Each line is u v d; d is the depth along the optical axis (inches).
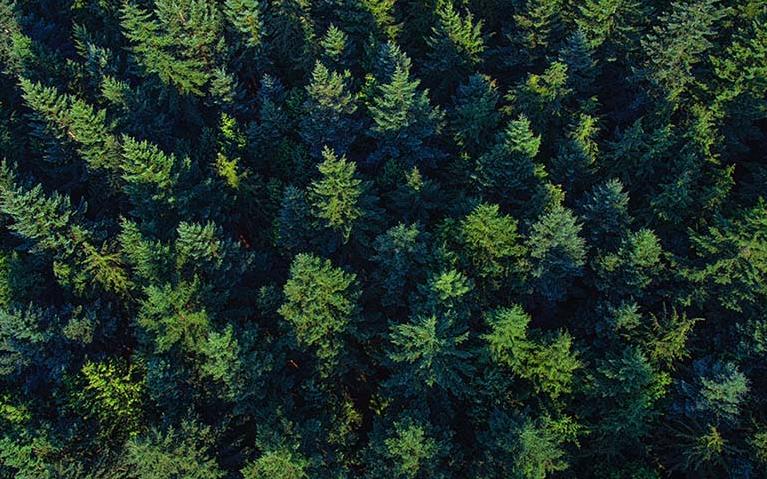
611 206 1567.4
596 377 1421.0
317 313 1451.8
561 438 1357.0
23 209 1632.6
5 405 1508.4
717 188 1611.7
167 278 1560.0
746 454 1369.3
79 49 2252.7
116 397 1487.5
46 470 1342.3
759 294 1491.1
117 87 1946.4
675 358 1492.4
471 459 1421.0
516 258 1550.2
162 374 1423.5
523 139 1592.0
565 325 1635.1
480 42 1909.4
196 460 1338.6
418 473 1320.1
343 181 1557.6
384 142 1771.7
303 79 2167.8
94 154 1878.7
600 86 1903.3
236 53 2220.7
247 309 1633.9
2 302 1699.1
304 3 2003.0
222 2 2348.7
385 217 1672.0
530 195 1675.7
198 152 1959.9
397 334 1400.1
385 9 2007.9
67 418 1505.9
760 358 1423.5
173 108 2063.2
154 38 1995.6
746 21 1806.1
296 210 1620.3
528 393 1412.4
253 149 1911.9
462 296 1434.5
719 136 1736.0
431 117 1745.8
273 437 1274.6
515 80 1971.0
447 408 1418.6
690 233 1556.3
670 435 1459.2
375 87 1846.7
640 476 1396.4
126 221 1610.5
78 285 1696.6
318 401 1470.2
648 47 1759.4
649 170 1686.8
